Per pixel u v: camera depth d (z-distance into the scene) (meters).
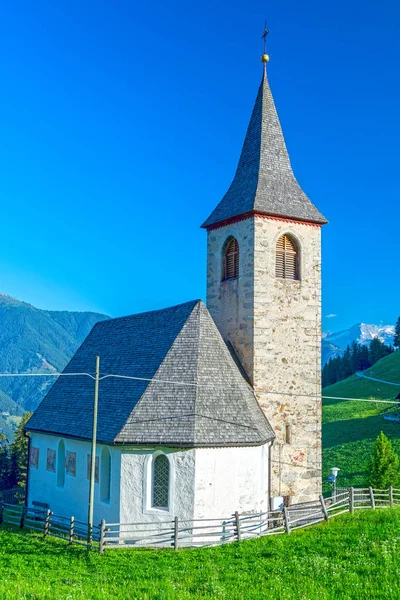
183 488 30.31
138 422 31.17
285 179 40.56
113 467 31.66
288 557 25.67
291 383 37.81
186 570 24.55
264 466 34.44
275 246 38.53
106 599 20.61
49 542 30.73
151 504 30.64
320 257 39.97
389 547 25.73
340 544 26.86
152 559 26.75
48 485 39.41
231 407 32.16
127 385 35.34
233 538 30.45
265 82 42.38
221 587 21.64
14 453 94.50
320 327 39.25
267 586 21.83
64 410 40.06
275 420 37.00
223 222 40.50
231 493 31.09
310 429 37.97
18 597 20.61
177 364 33.38
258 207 37.62
